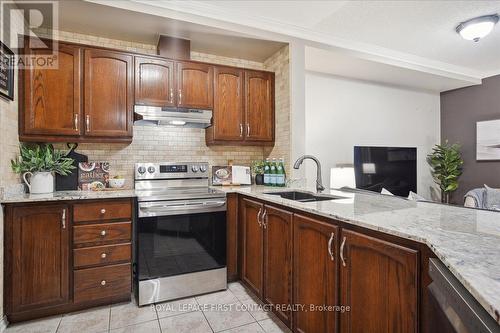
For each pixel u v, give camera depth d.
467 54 3.68
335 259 1.38
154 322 1.95
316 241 1.53
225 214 2.52
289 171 2.87
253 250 2.32
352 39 3.20
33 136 2.22
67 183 2.47
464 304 0.64
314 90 3.87
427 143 4.89
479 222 1.17
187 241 2.35
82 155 2.58
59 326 1.90
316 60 3.41
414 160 4.26
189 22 2.48
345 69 3.76
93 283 2.11
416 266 0.99
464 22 2.82
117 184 2.61
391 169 4.06
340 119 4.05
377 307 1.15
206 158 3.18
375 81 4.32
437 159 4.77
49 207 1.99
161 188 2.82
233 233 2.59
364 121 4.25
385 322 1.11
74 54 2.34
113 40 2.81
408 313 1.02
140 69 2.56
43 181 2.18
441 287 0.78
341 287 1.35
